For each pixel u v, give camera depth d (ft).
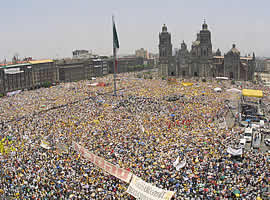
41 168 239.30
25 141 306.14
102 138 305.12
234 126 368.68
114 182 213.05
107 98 559.38
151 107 460.96
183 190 197.67
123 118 389.60
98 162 230.07
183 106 465.88
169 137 301.84
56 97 600.39
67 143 294.25
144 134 313.32
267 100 542.57
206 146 273.75
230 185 202.08
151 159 246.27
